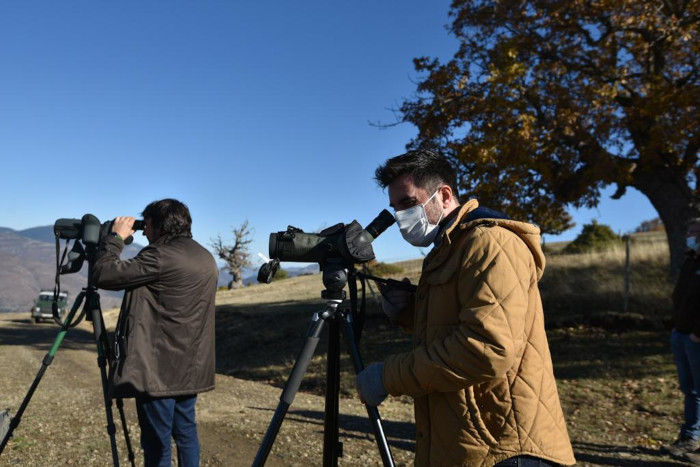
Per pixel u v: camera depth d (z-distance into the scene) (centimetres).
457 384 161
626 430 588
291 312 2019
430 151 197
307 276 4731
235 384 1002
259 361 1377
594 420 646
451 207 194
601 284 1476
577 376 872
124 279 287
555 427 170
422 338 181
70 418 603
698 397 470
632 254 1788
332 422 215
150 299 296
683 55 1373
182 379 298
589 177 1277
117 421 590
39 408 671
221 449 488
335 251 209
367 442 512
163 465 293
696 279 461
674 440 528
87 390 867
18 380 992
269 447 188
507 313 159
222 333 1934
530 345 171
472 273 166
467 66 1345
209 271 317
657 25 1286
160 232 315
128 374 284
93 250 310
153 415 293
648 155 1277
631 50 1360
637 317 1139
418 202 191
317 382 1015
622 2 1245
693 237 467
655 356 928
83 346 2006
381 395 183
